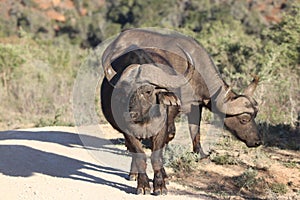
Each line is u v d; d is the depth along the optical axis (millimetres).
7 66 25484
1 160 12242
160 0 48031
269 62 17250
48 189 10336
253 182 10977
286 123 15320
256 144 11805
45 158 12578
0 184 10609
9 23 55906
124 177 11297
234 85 16922
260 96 15961
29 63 26875
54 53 30109
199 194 10375
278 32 21141
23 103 22500
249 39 23688
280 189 10859
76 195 9992
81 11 60906
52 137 14789
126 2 50250
